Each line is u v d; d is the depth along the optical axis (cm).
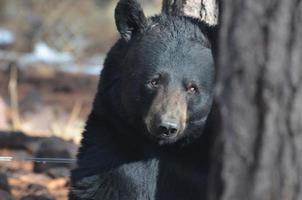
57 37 3906
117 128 1100
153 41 1078
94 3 4119
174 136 1029
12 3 4016
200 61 1063
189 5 1305
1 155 1822
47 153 1642
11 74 3077
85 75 3356
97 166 1105
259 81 684
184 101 1045
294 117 677
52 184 1581
